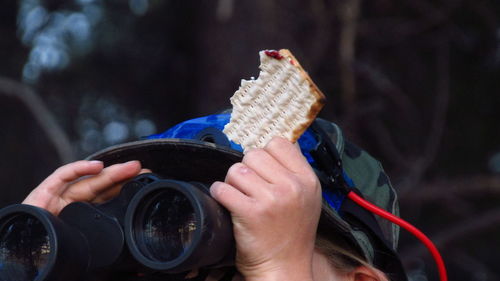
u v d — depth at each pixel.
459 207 7.51
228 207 2.02
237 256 2.10
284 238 2.06
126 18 8.40
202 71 6.70
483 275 8.07
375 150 7.52
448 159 7.71
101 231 2.12
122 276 2.30
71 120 8.33
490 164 7.70
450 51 7.61
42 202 2.44
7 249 2.06
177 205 2.01
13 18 8.25
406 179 7.12
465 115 7.64
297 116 2.13
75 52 8.32
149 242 2.02
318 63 6.79
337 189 2.53
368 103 7.39
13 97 7.20
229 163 2.25
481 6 7.32
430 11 7.30
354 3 6.61
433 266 8.12
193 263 1.92
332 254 2.47
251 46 6.41
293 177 2.08
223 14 6.07
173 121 8.44
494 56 7.43
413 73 7.61
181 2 8.11
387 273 2.63
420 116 7.55
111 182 2.44
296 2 6.55
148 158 2.43
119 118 8.54
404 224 2.55
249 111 2.23
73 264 2.03
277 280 2.05
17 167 8.11
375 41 7.40
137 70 8.44
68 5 8.31
